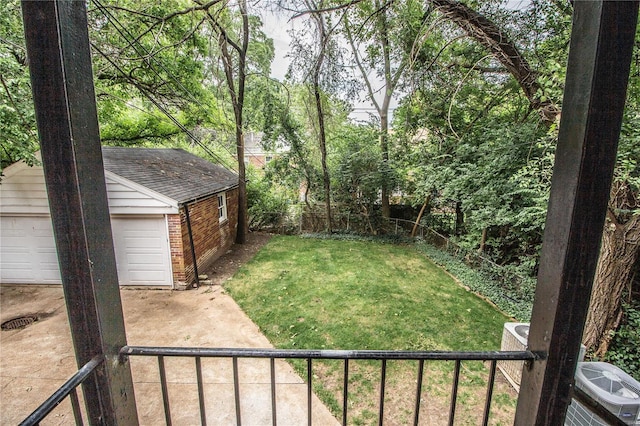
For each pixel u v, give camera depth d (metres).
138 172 6.53
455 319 4.91
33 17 0.83
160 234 6.11
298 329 4.64
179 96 7.80
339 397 3.24
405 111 8.24
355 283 6.40
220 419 3.00
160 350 1.16
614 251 3.55
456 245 7.72
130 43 4.20
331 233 10.68
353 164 9.89
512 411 3.03
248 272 7.19
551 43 4.14
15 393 3.38
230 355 1.20
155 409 3.13
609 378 2.30
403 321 4.83
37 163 5.30
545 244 0.98
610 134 0.82
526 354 1.03
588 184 0.84
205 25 6.04
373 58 7.25
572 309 0.91
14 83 4.43
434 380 3.47
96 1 3.75
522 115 6.12
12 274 6.37
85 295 0.96
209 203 7.76
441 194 7.98
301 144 10.13
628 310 3.89
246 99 9.35
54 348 4.19
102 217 1.03
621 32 0.78
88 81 0.97
